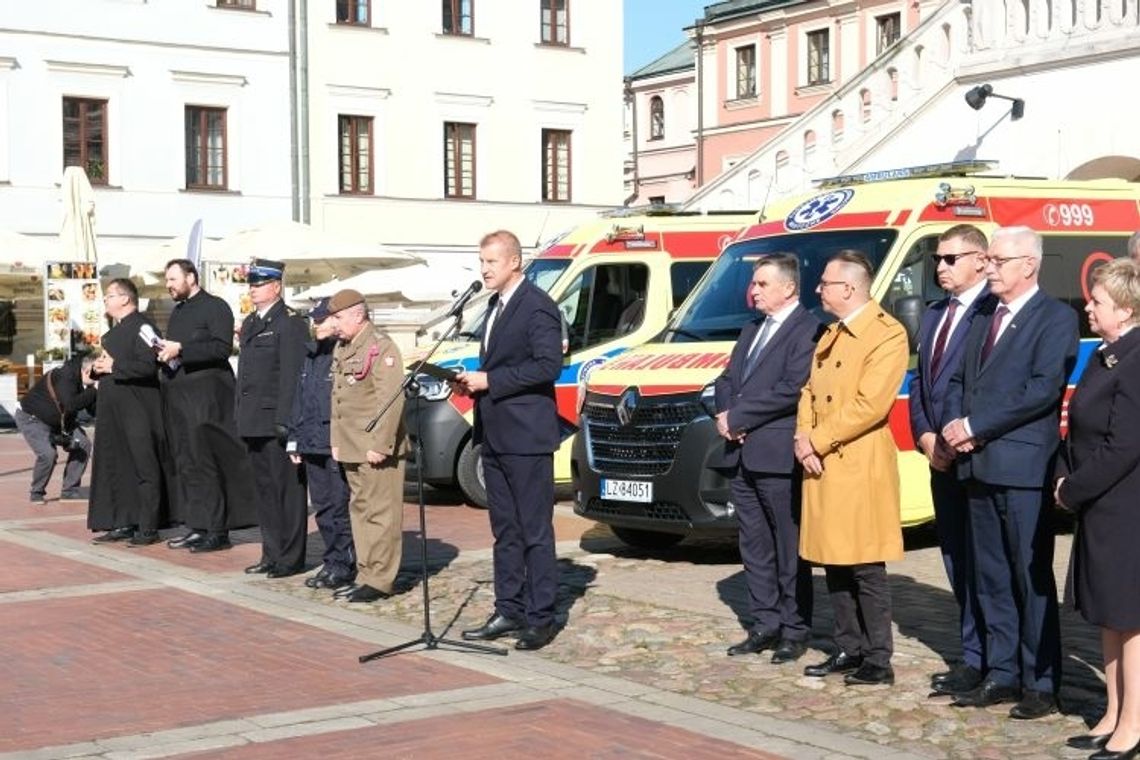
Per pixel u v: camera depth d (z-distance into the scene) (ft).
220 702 25.59
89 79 118.21
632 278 49.52
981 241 24.89
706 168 167.63
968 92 65.92
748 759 21.89
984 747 22.30
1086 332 40.81
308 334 36.83
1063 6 63.77
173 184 121.29
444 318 29.96
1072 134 63.16
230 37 123.13
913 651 28.22
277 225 95.91
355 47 128.06
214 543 42.27
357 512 34.35
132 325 43.04
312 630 31.40
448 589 35.65
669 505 36.99
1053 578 23.63
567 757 22.08
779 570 27.76
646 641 29.58
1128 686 21.44
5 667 28.48
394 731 23.57
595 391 39.01
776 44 157.79
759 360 27.58
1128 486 21.08
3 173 115.55
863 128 75.56
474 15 133.90
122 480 43.83
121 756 22.53
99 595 35.68
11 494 58.03
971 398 23.68
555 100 137.39
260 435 37.47
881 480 25.13
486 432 29.81
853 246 38.73
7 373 99.66
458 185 133.69
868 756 21.97
